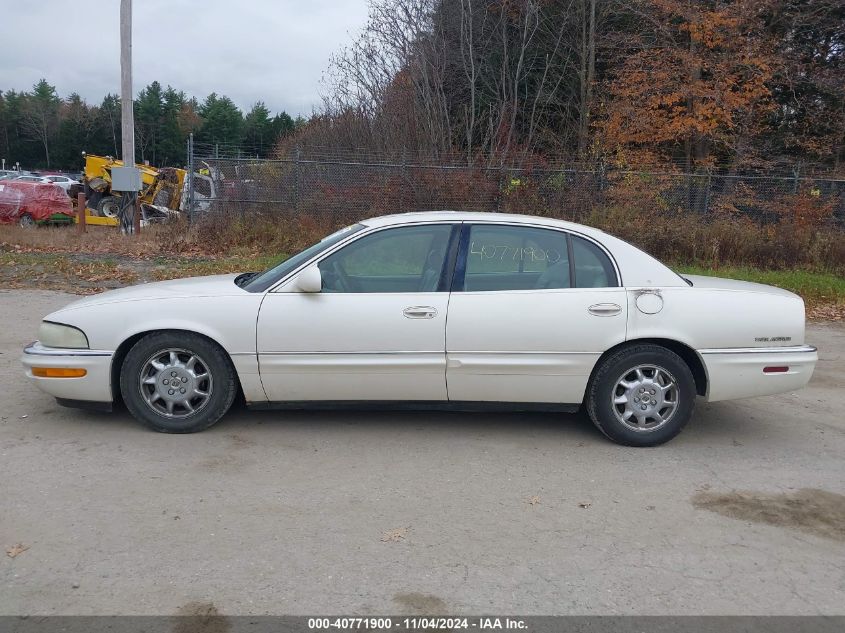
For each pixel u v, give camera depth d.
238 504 3.96
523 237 5.02
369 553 3.47
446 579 3.26
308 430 5.18
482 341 4.81
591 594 3.17
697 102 19.50
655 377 4.95
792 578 3.35
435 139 18.53
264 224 14.88
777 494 4.28
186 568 3.30
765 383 4.98
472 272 4.93
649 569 3.39
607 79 21.88
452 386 4.91
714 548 3.61
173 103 90.12
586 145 21.45
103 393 4.89
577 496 4.18
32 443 4.76
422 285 4.93
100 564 3.31
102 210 22.84
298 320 4.80
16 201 21.12
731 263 14.29
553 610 3.05
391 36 19.09
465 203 14.91
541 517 3.90
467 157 16.53
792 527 3.86
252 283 5.09
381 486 4.25
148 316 4.83
